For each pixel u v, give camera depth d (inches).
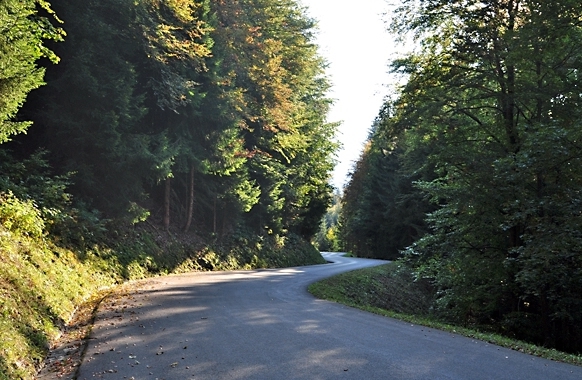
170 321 372.2
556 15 558.9
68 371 244.8
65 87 609.0
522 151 559.2
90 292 507.5
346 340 316.8
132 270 698.8
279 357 269.1
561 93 611.2
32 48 374.3
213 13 989.8
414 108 705.6
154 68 784.3
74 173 599.5
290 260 1391.5
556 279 551.5
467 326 681.6
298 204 1519.4
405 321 415.5
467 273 668.7
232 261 1078.4
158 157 719.7
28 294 339.0
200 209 1107.9
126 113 665.0
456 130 697.6
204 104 905.5
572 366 273.4
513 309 684.1
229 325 359.9
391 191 1968.5
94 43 648.4
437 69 708.0
